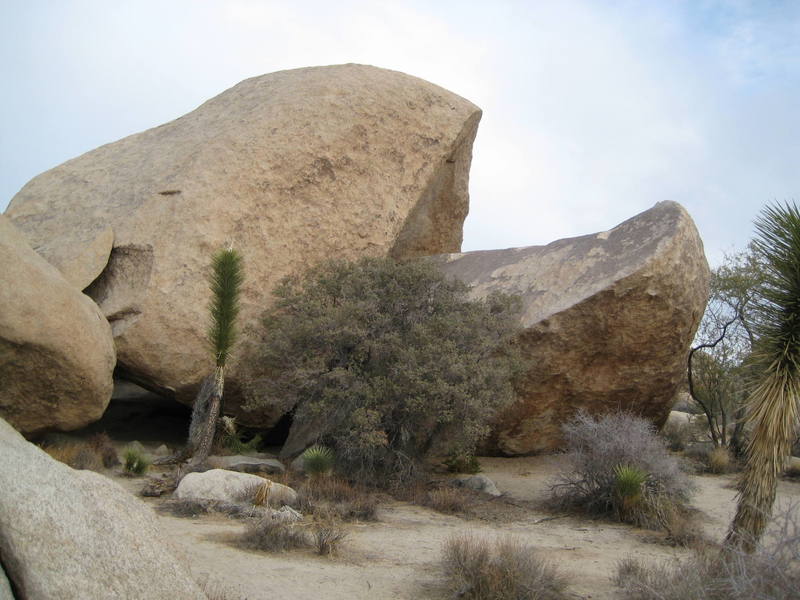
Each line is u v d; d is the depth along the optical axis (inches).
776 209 320.8
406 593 273.9
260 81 866.8
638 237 626.8
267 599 250.4
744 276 816.9
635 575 290.0
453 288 623.8
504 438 660.7
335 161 754.8
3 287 496.7
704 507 506.6
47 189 776.9
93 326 545.0
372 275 623.8
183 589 167.6
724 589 239.3
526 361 604.4
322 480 503.5
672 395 669.9
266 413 673.6
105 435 586.6
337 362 590.2
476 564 279.0
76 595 145.7
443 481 560.4
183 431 728.3
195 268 647.8
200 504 394.3
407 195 800.3
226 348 533.0
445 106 855.7
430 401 528.7
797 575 231.5
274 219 705.0
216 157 708.7
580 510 476.7
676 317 611.5
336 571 297.0
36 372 516.4
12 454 158.6
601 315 602.5
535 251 706.2
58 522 152.9
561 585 283.4
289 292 645.9
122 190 725.9
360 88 806.5
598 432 491.8
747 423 322.7
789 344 306.7
